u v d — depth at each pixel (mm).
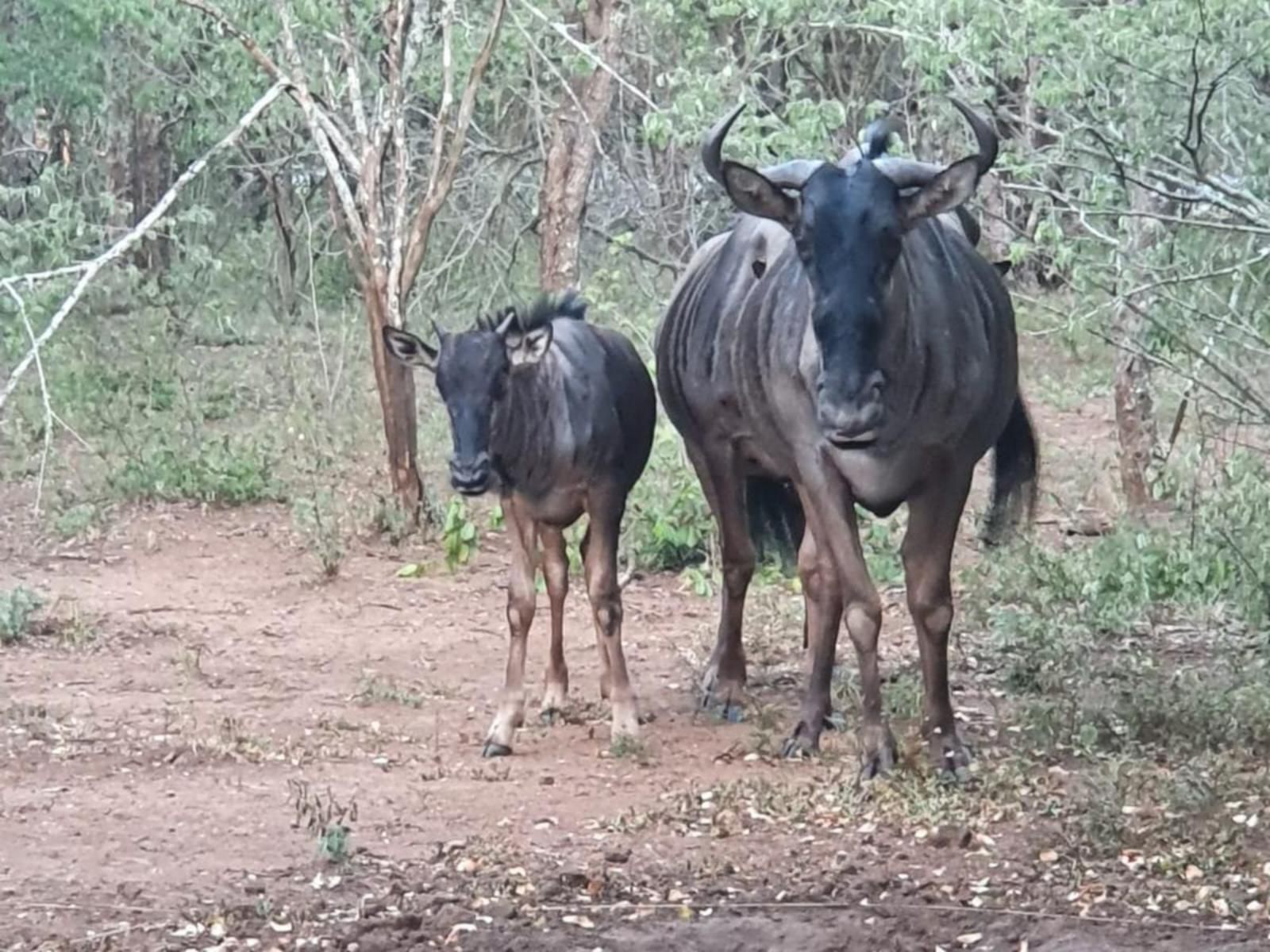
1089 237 10734
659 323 9898
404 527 13898
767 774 8125
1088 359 21562
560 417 8469
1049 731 8289
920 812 7383
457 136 13773
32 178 23391
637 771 8234
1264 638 9742
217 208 22719
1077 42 10508
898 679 9602
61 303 17453
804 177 8016
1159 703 8508
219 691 9914
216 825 7473
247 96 17328
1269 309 10391
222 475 15461
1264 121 10703
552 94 17266
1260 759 8102
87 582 12734
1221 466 11664
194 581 12789
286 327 19969
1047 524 13961
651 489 12953
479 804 7727
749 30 14961
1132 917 6391
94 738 8844
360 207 14406
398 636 11250
